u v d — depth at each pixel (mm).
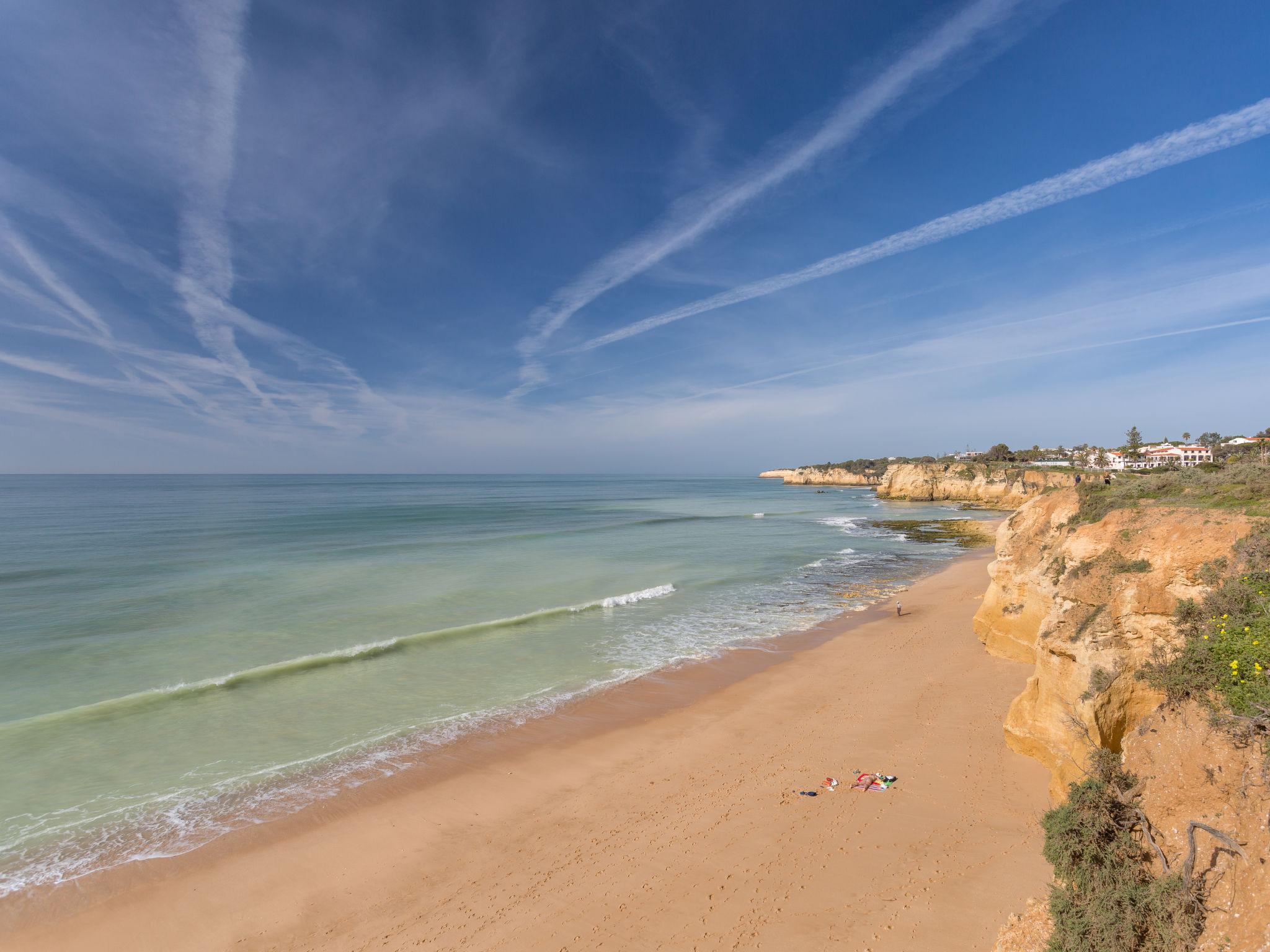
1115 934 5793
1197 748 6691
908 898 8758
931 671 18469
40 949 8766
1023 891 8547
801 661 20891
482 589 32219
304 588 31688
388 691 18156
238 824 11672
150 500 100125
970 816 10648
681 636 23984
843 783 12281
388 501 108625
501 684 18844
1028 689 12547
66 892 9844
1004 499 91688
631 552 46156
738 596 30953
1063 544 14875
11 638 22484
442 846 10938
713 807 11742
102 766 13703
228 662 20438
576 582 34312
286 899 9695
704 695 18016
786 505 103812
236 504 93812
